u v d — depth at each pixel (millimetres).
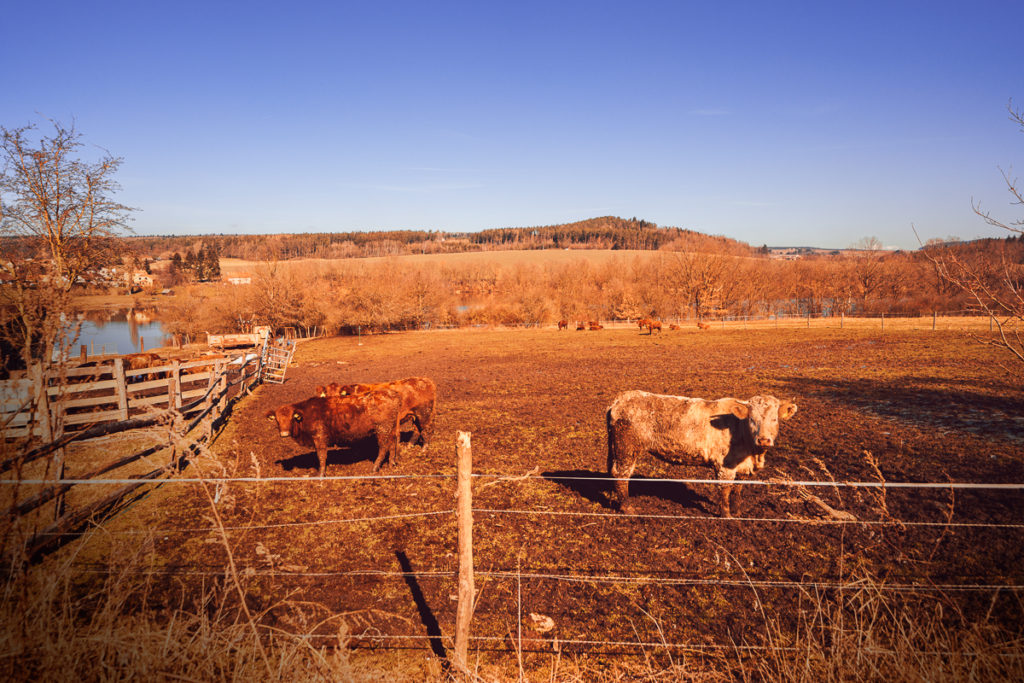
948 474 7648
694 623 4430
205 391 12570
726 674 3768
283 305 44375
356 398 8219
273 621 4453
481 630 4387
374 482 8016
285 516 6738
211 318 44312
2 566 3223
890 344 25297
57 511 5715
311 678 3357
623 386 16266
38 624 3178
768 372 18109
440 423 12000
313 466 8961
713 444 6133
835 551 5508
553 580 5145
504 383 17781
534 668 3910
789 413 5762
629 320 54031
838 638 3541
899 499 6777
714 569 5262
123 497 7352
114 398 9672
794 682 3418
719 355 23609
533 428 11367
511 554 5676
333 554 5723
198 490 7652
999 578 4840
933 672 3197
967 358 19453
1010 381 14766
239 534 6172
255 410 14133
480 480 8039
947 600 4461
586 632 4352
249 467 8891
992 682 3168
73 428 9445
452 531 6258
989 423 10422
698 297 56125
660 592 4906
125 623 3441
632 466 6527
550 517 6621
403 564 5492
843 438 9773
